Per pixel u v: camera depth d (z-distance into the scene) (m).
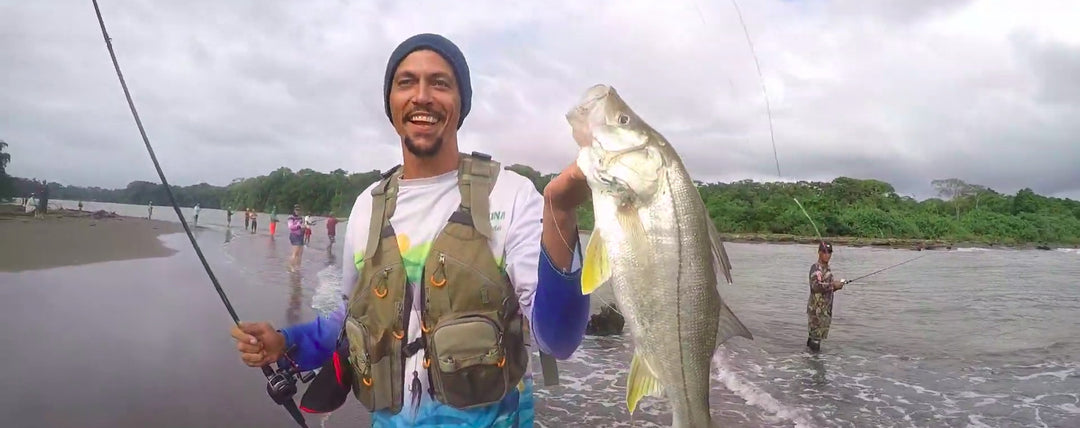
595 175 1.03
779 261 14.70
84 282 6.80
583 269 0.99
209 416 2.96
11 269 7.59
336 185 28.72
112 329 4.55
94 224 16.81
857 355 5.50
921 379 4.72
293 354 1.28
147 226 18.39
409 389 1.07
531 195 1.12
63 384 3.26
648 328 1.04
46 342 4.07
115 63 1.52
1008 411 3.99
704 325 1.06
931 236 22.86
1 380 3.25
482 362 1.01
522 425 1.09
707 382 1.06
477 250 1.06
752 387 4.34
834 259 15.45
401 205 1.14
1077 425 3.73
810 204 18.47
